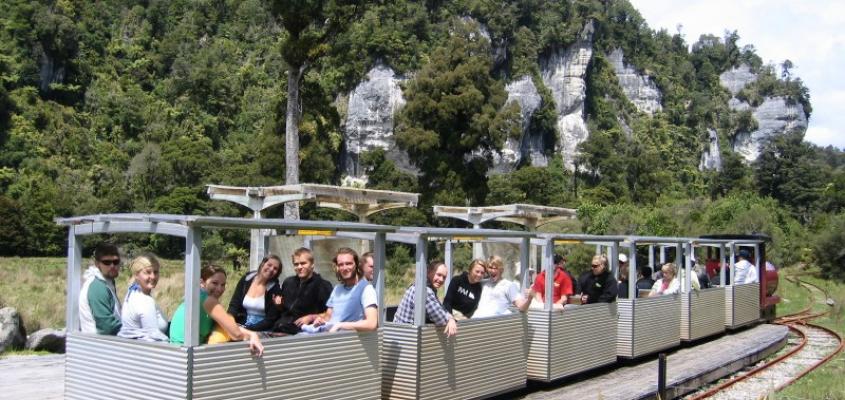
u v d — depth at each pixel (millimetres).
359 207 14117
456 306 9461
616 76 165250
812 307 29984
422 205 61750
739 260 19578
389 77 112938
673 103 175875
